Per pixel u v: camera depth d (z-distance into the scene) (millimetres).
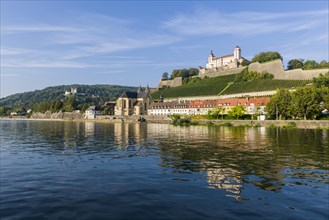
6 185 24531
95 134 86250
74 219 17031
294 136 73625
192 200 20250
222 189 22875
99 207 19000
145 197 21000
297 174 27938
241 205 19219
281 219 16922
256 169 30297
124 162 35188
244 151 44312
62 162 35562
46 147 51781
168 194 21672
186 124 155375
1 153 43969
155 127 132000
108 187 23766
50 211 18297
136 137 73062
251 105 173875
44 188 23562
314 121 114312
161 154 41688
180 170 30078
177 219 16984
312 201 20000
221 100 198375
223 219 16906
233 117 157750
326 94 136625
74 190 22938
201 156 39469
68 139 68625
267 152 43156
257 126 128250
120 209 18609
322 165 32469
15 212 18125
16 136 79000
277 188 23141
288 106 133625
